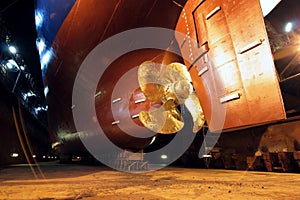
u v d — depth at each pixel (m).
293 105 4.64
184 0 5.59
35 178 6.63
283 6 4.66
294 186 3.54
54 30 9.56
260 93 3.96
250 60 4.14
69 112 11.48
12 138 22.23
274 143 5.77
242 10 4.27
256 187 3.60
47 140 41.16
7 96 21.48
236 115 4.40
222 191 3.43
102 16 6.94
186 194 3.34
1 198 3.57
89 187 4.48
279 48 4.92
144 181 5.07
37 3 11.71
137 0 6.03
